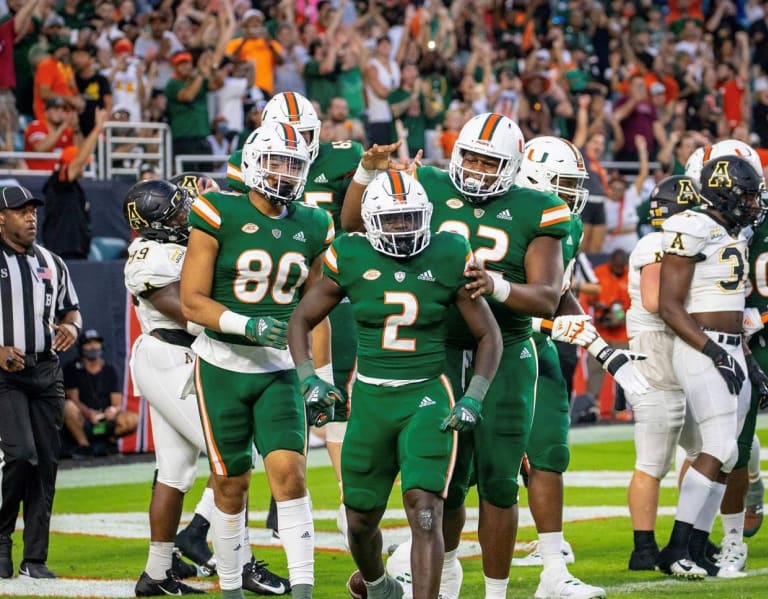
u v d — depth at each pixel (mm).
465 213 17062
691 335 20094
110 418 37438
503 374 16938
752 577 20562
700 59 60906
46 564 22484
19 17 43000
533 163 19406
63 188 37125
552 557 19172
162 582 19500
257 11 46906
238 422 17344
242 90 45031
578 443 39562
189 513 28234
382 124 48438
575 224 19672
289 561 16750
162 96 44094
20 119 43781
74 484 32688
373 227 15555
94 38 45812
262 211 17344
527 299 16172
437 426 15508
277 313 17516
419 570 15078
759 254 22031
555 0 60938
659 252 21188
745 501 23016
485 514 17062
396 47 52562
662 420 21266
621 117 52875
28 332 21203
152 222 19797
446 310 15805
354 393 16188
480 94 50562
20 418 20953
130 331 37750
